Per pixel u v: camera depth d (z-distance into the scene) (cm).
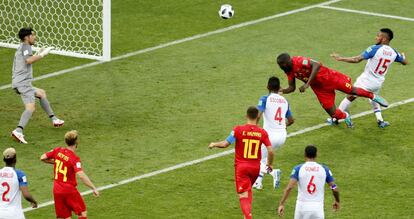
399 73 5981
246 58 6281
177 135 5125
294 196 4462
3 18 7006
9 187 3866
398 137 5062
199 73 6019
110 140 5072
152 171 4703
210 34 6762
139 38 6694
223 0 7512
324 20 7019
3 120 5366
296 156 4853
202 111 5438
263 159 4488
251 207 4309
